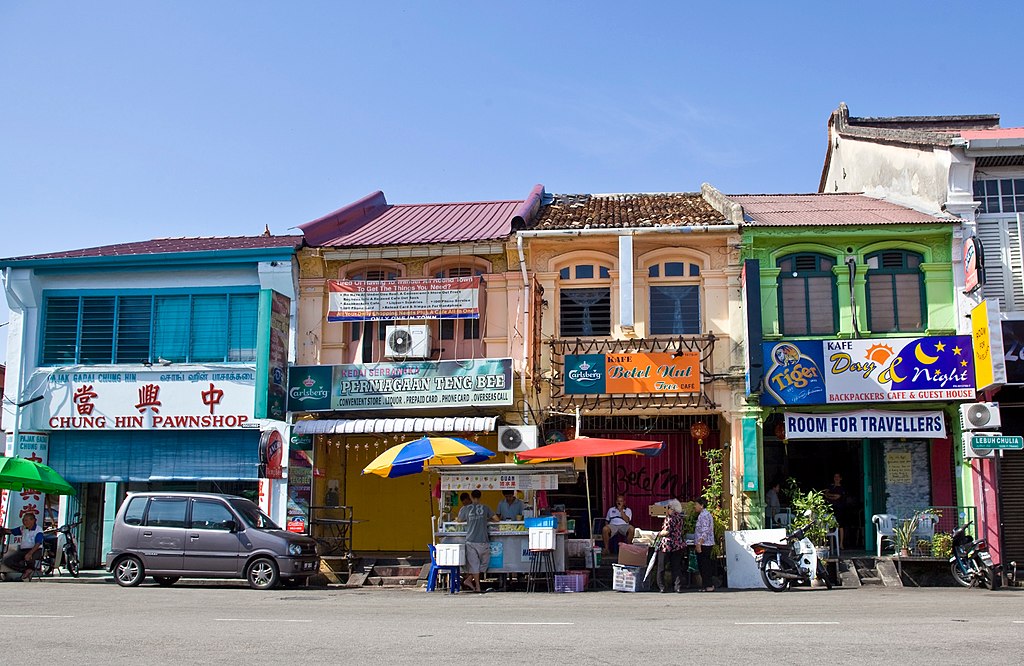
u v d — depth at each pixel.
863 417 19.08
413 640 9.60
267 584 16.97
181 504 17.64
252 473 20.70
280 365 20.16
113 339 21.30
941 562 17.39
